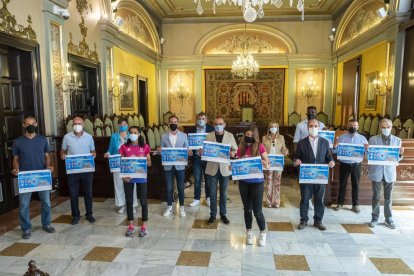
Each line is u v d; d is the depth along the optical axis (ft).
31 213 17.51
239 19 45.60
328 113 45.96
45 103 20.61
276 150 17.74
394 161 14.60
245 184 12.89
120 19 30.66
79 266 11.70
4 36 16.98
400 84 27.32
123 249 13.05
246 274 11.10
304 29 45.16
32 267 5.82
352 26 38.19
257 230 14.96
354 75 36.83
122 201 17.26
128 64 34.81
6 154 17.69
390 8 27.68
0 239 14.07
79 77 26.16
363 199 18.49
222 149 13.96
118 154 16.80
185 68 47.01
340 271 11.25
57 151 20.89
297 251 12.78
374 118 28.35
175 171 16.72
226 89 47.44
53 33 21.17
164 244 13.51
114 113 30.58
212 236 14.29
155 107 45.34
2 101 17.46
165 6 42.19
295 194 21.31
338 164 18.16
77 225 15.70
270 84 46.85
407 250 12.85
